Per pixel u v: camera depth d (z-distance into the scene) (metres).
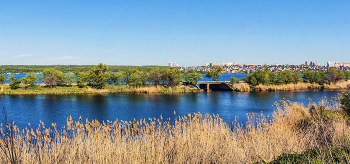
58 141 8.98
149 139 9.48
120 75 91.88
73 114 38.78
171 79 87.38
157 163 8.20
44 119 34.28
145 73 92.75
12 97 61.41
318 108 18.92
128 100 57.28
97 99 58.75
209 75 109.94
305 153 8.00
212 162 8.70
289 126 14.45
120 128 9.79
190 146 9.20
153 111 41.84
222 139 10.30
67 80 85.44
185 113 39.50
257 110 41.62
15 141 8.17
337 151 7.69
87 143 9.01
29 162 7.85
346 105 16.55
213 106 47.47
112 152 8.51
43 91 72.50
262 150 9.24
